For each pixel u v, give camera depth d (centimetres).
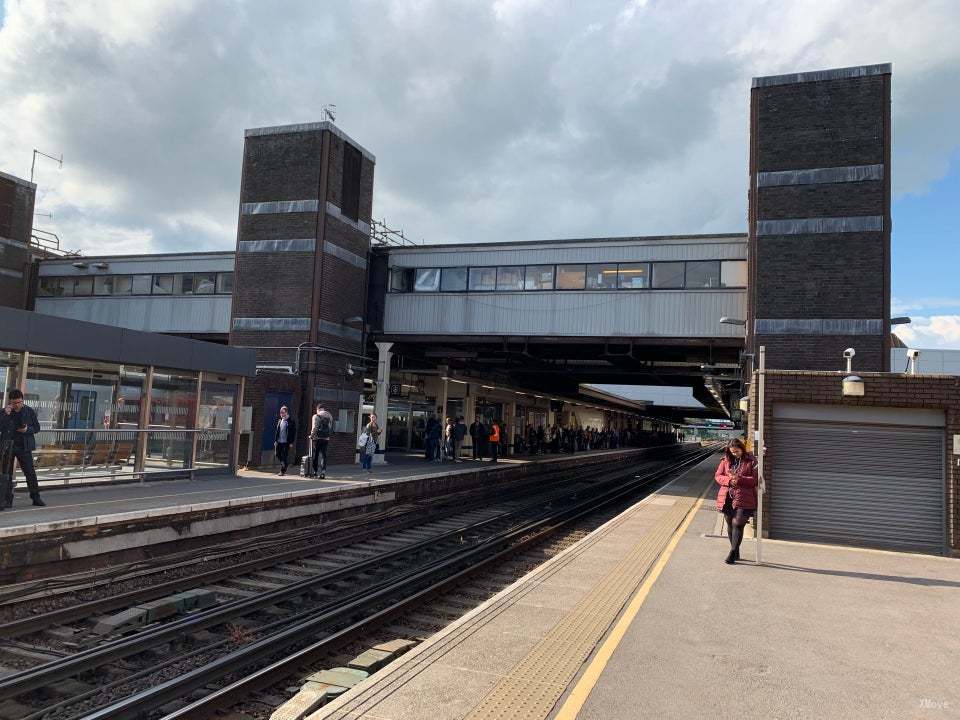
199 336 2744
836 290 1873
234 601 823
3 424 1028
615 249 2302
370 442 2059
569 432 4369
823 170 1916
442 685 462
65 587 880
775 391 1159
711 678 489
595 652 538
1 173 3023
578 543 1045
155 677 609
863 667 521
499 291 2417
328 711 416
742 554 986
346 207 2402
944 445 1091
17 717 529
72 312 2988
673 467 4391
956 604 724
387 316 2527
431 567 1036
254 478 1644
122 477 1354
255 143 2369
